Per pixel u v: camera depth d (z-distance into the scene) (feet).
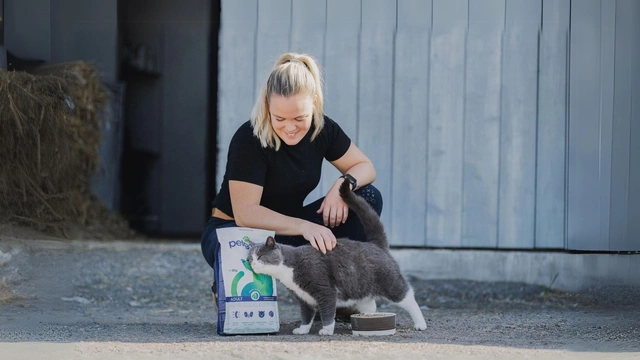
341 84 17.93
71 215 18.71
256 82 18.16
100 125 19.16
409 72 17.87
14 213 17.53
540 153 17.70
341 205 11.27
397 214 18.10
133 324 12.32
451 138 17.92
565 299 16.21
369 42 17.88
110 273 17.13
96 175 19.43
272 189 11.16
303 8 17.89
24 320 12.48
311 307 10.84
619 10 17.17
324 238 10.50
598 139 17.39
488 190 17.89
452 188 17.99
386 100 17.93
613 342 10.25
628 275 17.22
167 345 9.70
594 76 17.34
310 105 10.43
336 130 11.60
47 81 17.51
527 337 10.71
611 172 17.37
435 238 18.06
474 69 17.78
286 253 10.37
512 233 17.88
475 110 17.83
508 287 17.17
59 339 10.36
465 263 17.93
